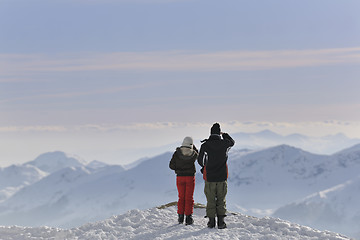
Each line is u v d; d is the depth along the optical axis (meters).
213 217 14.50
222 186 14.27
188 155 15.11
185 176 15.20
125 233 14.90
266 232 13.92
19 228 16.30
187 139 15.27
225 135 14.53
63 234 15.36
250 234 13.67
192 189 15.26
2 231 16.05
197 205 18.41
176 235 13.80
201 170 14.60
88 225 16.05
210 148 14.11
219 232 13.98
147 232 14.65
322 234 13.64
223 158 14.14
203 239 13.11
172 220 16.25
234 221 15.56
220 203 14.41
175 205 18.42
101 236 14.62
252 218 15.91
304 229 14.17
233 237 13.37
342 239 13.21
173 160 15.31
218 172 14.19
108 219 16.58
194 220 16.25
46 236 15.52
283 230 14.05
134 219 16.47
